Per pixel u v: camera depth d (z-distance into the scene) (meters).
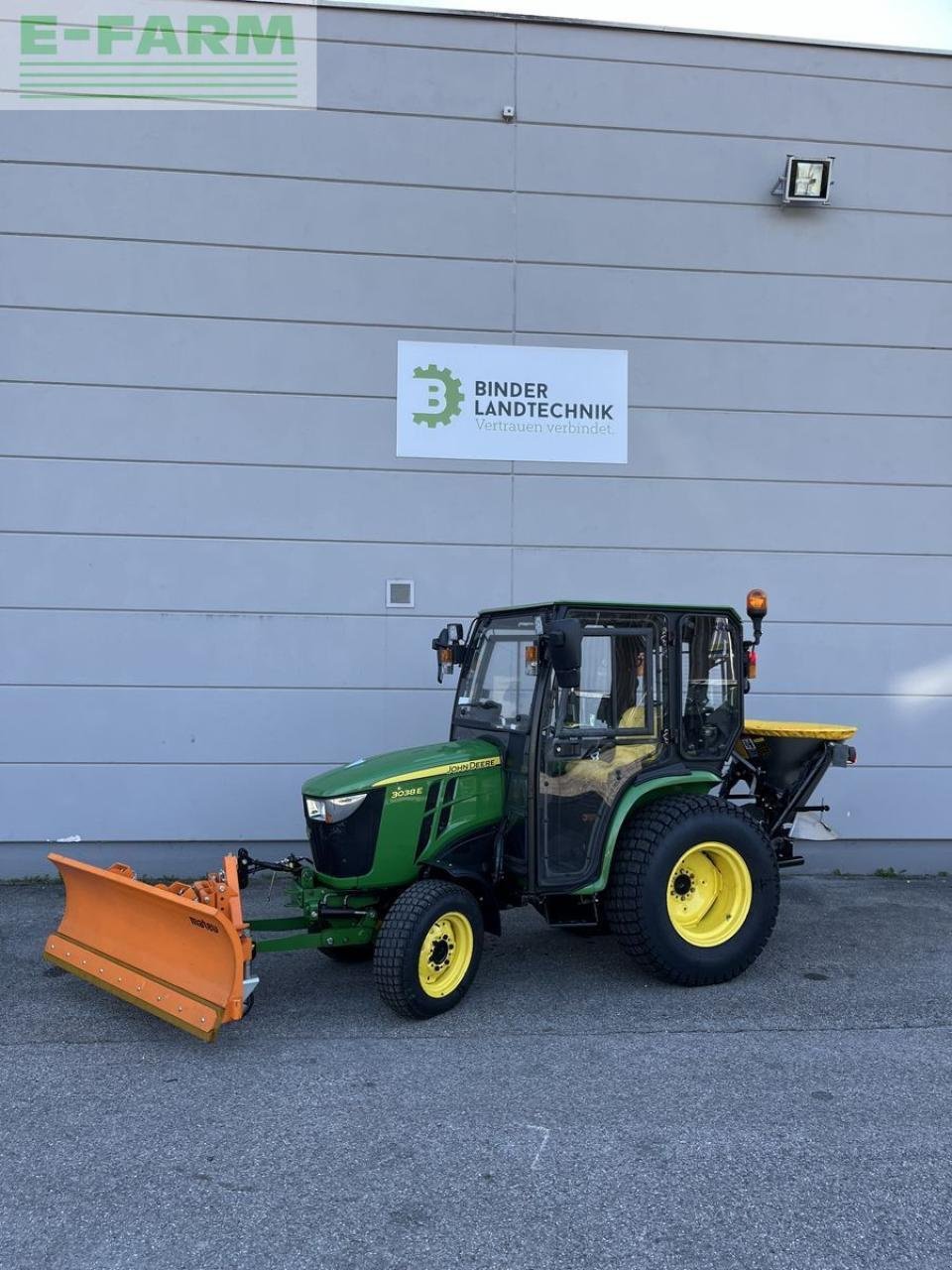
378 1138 3.52
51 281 7.08
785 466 7.70
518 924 6.28
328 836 4.68
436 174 7.41
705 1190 3.18
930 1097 3.85
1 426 7.01
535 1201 3.12
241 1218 3.03
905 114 7.80
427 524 7.40
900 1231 2.96
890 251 7.79
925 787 7.74
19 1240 2.92
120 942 4.71
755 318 7.68
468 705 5.65
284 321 7.28
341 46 7.32
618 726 5.08
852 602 7.73
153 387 7.17
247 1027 4.57
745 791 7.46
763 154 7.67
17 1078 4.04
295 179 7.29
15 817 7.04
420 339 7.39
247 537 7.24
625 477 7.57
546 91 7.49
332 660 7.31
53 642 7.07
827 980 5.24
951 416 7.83
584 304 7.53
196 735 7.20
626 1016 4.71
